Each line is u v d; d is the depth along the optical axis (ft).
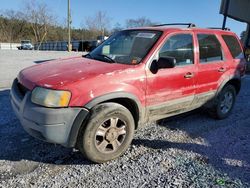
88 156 11.25
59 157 12.05
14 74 32.94
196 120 17.81
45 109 10.18
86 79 10.82
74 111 10.44
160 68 12.77
